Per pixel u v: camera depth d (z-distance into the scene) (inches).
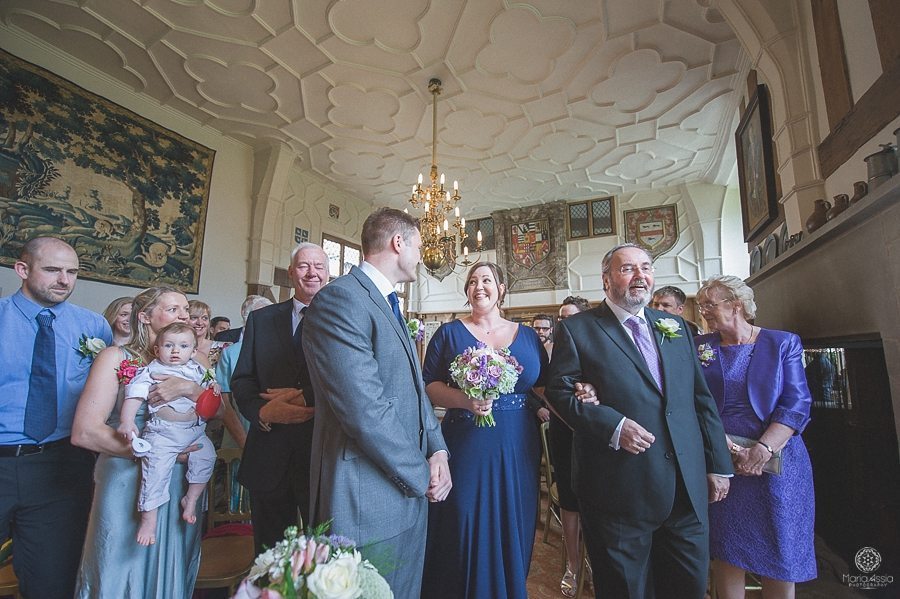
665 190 343.3
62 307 77.2
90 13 161.3
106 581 54.9
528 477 73.0
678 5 160.6
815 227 88.7
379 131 254.1
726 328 75.7
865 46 83.7
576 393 64.9
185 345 63.1
